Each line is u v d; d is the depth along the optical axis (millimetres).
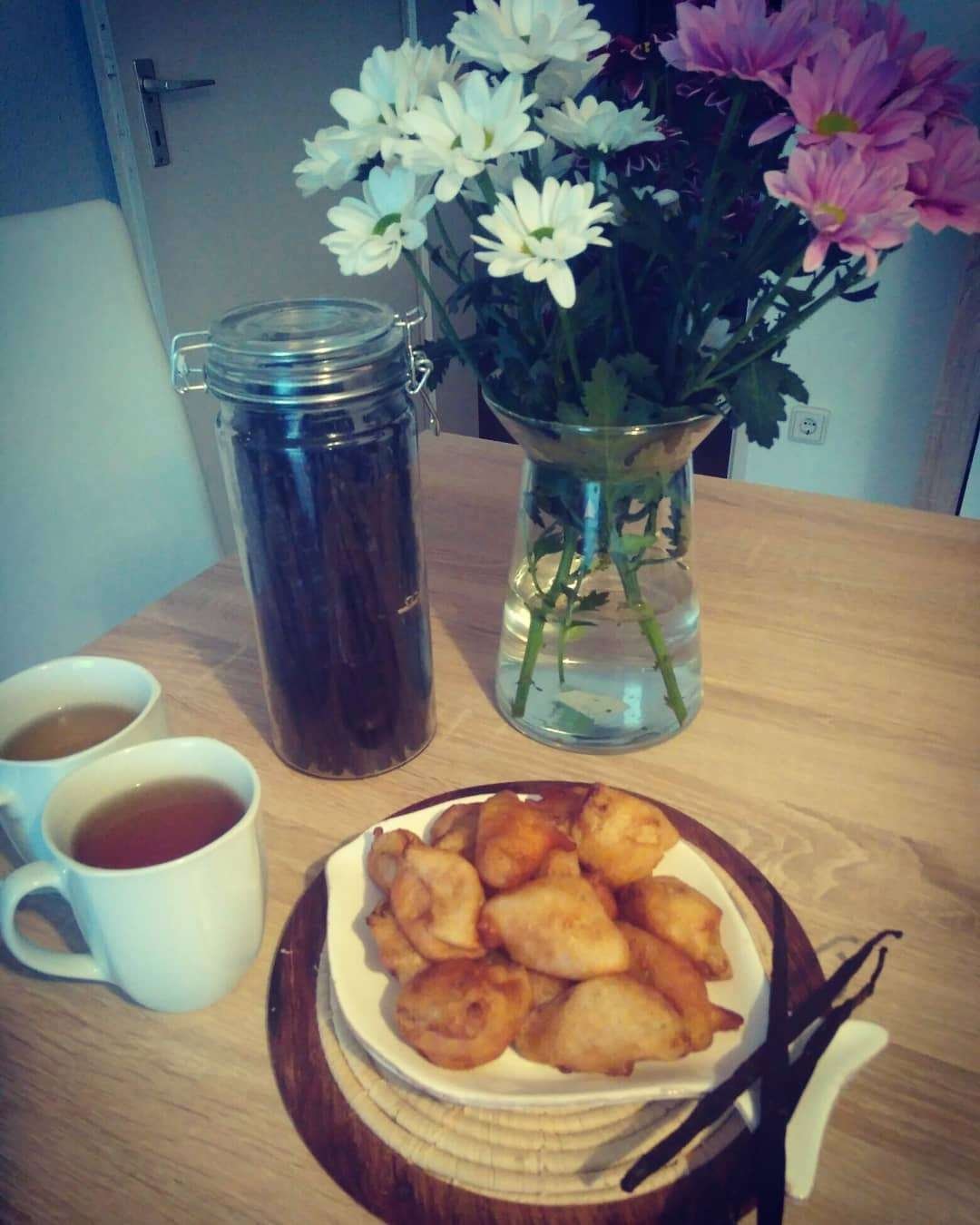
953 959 500
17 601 948
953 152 423
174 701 726
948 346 1947
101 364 984
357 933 479
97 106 1680
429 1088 396
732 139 493
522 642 653
